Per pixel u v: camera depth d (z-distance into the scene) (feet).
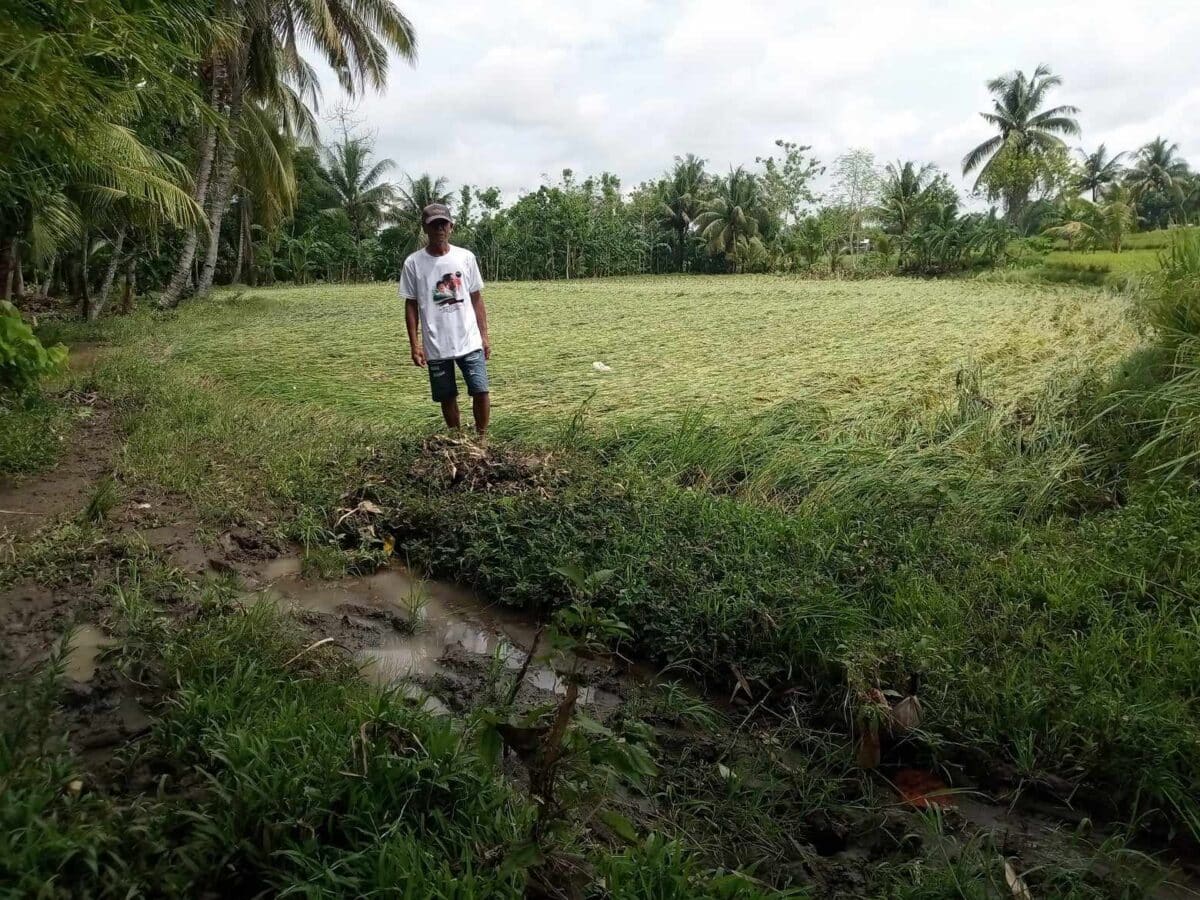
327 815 5.79
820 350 32.24
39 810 5.31
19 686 7.47
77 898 4.88
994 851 6.39
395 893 5.18
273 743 6.33
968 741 7.53
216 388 24.99
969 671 8.20
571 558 11.00
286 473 15.12
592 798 6.29
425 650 9.71
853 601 9.95
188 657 7.89
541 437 18.21
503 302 71.31
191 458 15.92
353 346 36.55
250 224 110.83
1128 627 9.05
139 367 27.17
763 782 7.28
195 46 12.91
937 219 118.93
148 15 10.51
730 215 146.61
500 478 14.76
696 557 11.19
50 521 12.26
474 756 6.48
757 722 8.39
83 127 11.58
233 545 12.26
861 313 50.11
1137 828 6.73
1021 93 134.10
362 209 137.49
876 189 145.59
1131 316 36.42
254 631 8.69
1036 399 19.57
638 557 11.07
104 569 10.59
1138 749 7.01
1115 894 5.99
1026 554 10.94
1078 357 25.94
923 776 7.50
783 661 9.05
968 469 14.88
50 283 73.97
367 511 13.34
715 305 61.93
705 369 28.04
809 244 138.51
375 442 17.47
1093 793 7.06
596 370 28.50
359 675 8.55
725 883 5.32
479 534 12.28
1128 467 14.20
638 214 172.04
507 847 5.57
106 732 6.94
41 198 25.72
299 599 10.89
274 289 105.91
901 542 11.32
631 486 14.05
